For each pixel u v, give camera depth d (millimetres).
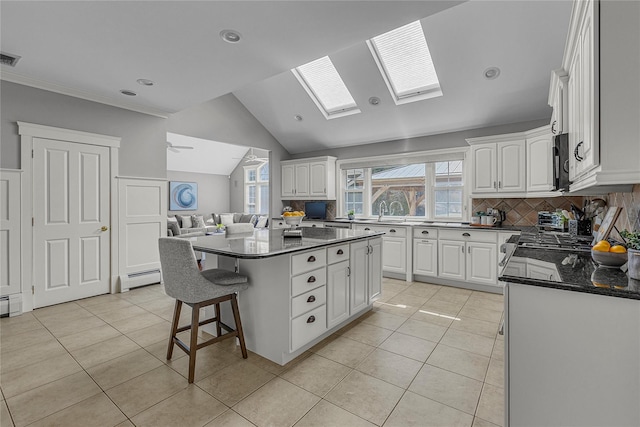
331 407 1759
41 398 1832
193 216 9555
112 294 3855
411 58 3990
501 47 3324
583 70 1517
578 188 1850
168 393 1881
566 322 1245
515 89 3756
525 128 4211
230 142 5426
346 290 2791
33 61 2852
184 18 2217
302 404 1783
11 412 1713
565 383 1255
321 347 2484
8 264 3135
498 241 3826
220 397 1845
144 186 4199
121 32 2391
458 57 3553
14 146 3189
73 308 3350
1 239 3096
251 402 1800
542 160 3580
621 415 1170
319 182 5918
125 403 1789
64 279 3521
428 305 3490
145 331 2771
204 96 3709
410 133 5059
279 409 1740
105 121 3842
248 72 3072
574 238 2725
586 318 1211
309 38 2480
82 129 3648
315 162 5969
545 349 1286
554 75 2246
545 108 3924
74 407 1754
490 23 3123
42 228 3359
